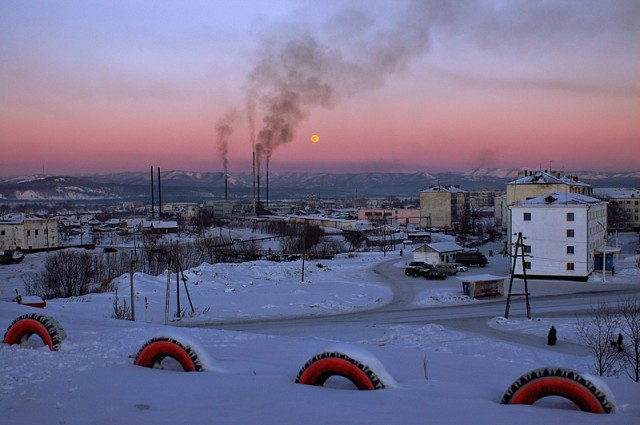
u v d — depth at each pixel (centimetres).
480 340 3416
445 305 5297
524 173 11494
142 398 1154
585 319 4175
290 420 1005
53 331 1655
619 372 2545
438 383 1411
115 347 1708
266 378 1348
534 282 6619
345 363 1271
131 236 16350
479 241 13500
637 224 16988
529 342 3491
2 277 8450
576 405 1172
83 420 1008
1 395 1166
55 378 1311
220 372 1402
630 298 5225
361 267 8512
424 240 14212
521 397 1191
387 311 5019
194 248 11275
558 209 6731
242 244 12338
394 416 1037
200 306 5147
